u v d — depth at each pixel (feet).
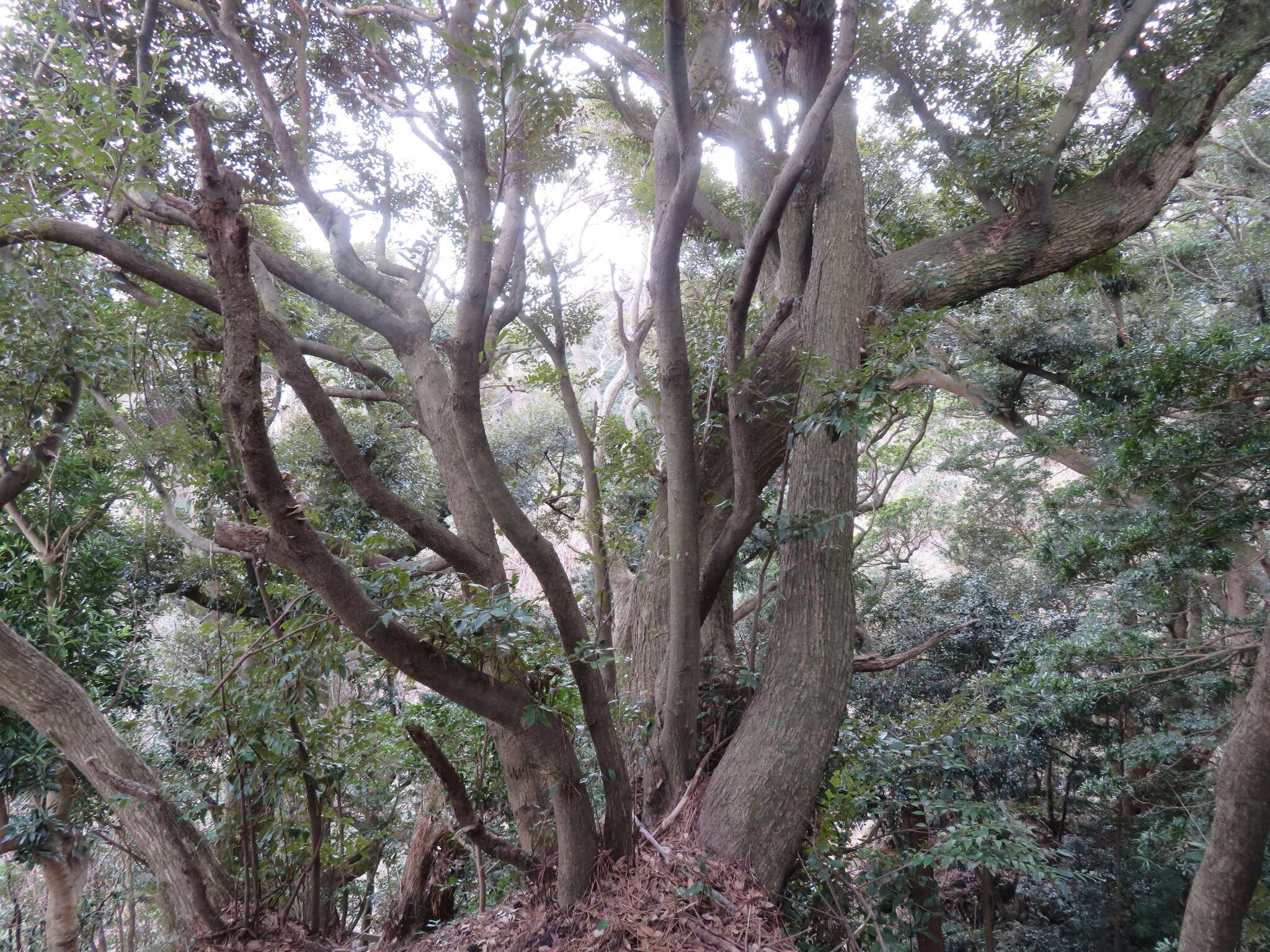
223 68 23.12
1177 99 21.75
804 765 15.37
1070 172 25.99
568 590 10.83
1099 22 23.17
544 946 12.33
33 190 15.17
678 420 14.53
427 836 19.52
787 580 17.67
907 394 17.99
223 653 13.47
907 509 47.62
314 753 14.35
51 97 13.47
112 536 29.43
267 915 14.23
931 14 22.58
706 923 12.44
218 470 18.35
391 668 17.72
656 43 18.58
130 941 24.81
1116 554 25.26
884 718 20.25
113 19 21.43
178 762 18.52
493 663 11.07
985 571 43.52
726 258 31.91
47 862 24.02
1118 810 33.94
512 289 18.16
